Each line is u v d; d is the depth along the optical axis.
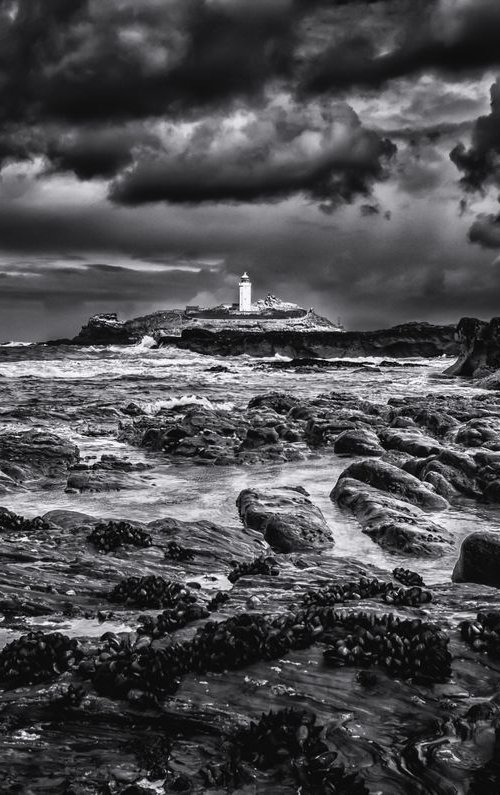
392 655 7.95
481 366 69.75
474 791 6.02
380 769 6.33
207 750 6.65
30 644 8.30
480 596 10.41
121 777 6.28
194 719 7.14
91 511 19.27
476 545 12.46
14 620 10.20
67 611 10.54
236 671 7.96
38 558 13.02
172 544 13.98
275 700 7.41
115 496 21.27
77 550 13.62
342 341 119.69
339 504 19.42
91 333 165.50
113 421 38.31
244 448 29.50
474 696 7.40
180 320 175.88
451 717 6.99
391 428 31.14
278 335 119.06
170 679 7.72
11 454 25.38
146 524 15.91
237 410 41.06
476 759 6.40
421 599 10.03
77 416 39.06
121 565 12.84
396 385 61.38
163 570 12.95
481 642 8.34
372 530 16.56
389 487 20.38
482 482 21.00
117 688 7.60
